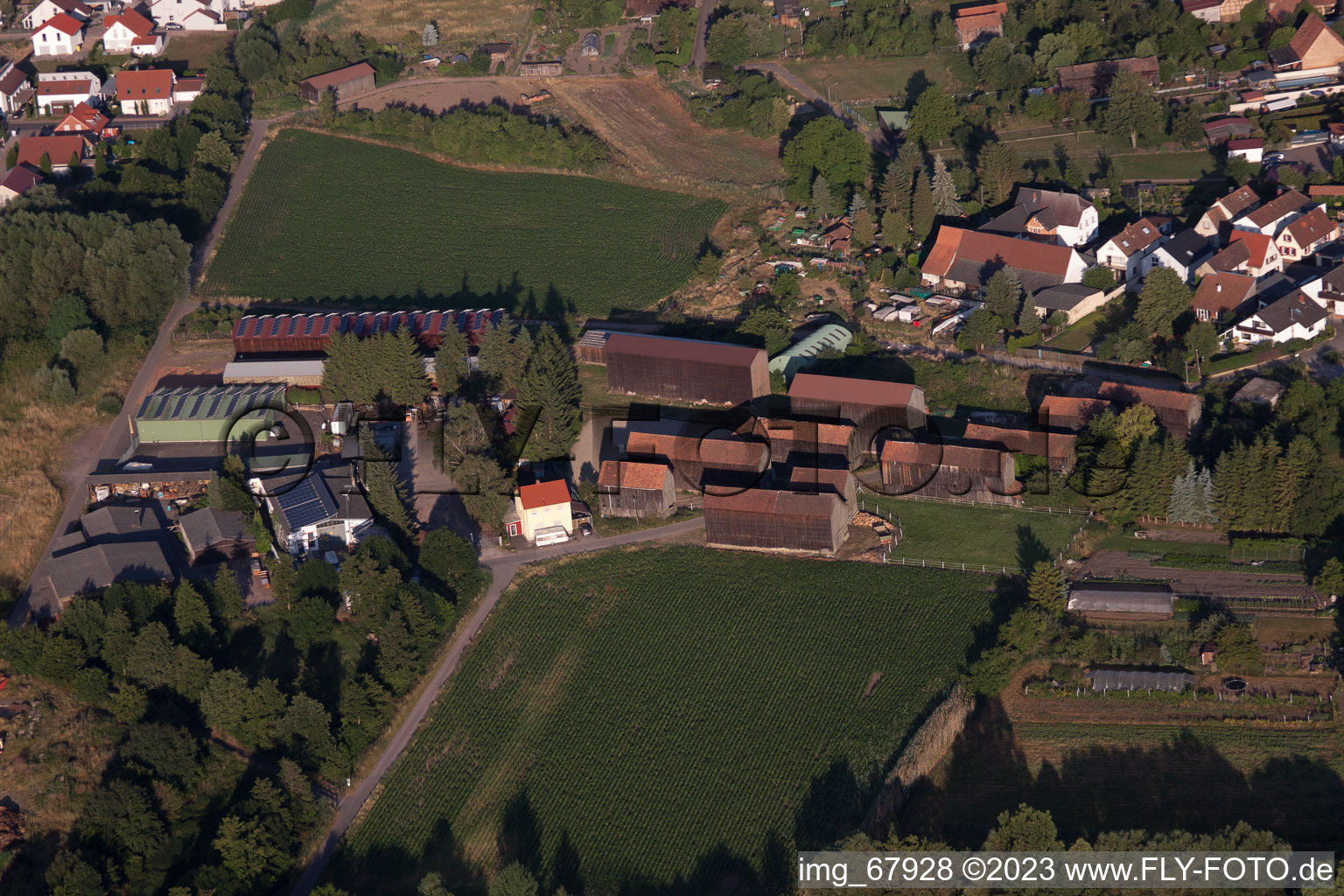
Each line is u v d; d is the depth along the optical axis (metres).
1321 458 133.62
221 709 110.56
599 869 102.50
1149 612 120.31
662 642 121.00
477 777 110.06
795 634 120.94
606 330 162.12
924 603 123.12
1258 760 107.06
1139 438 134.25
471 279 174.50
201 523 129.12
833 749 109.69
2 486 137.50
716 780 108.31
